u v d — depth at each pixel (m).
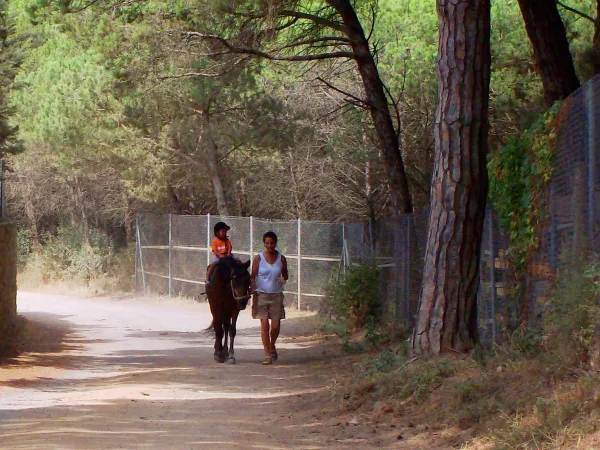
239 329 27.45
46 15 24.56
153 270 41.22
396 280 21.02
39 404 13.25
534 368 10.24
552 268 11.32
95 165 40.56
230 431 10.99
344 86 36.16
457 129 13.46
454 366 12.21
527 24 18.03
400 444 9.98
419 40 33.44
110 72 34.06
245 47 22.03
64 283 47.56
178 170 39.88
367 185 36.47
